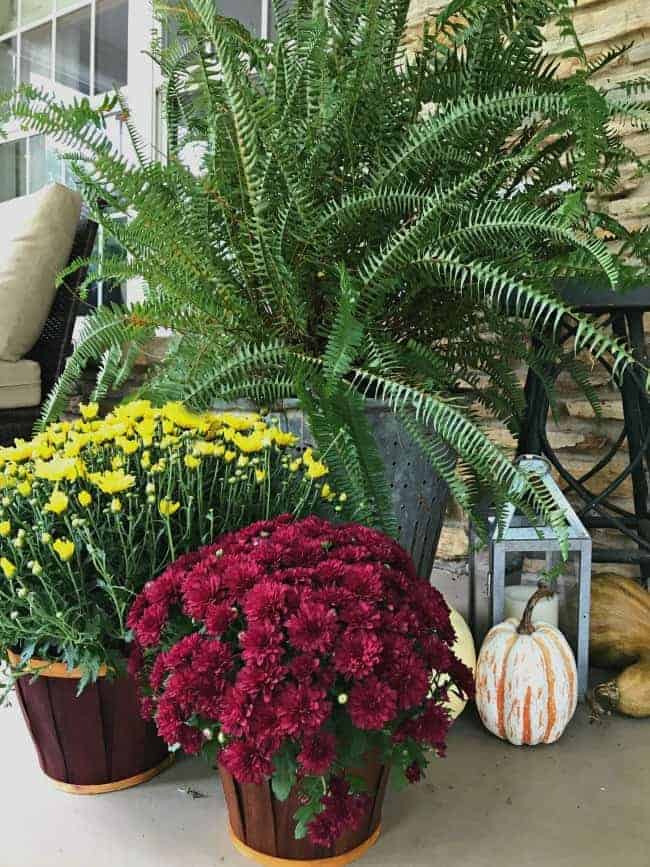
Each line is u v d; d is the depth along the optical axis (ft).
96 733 2.87
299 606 2.20
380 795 2.56
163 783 3.06
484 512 3.73
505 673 3.32
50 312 5.93
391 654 2.20
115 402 6.01
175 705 2.24
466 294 3.32
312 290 3.36
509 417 3.84
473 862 2.53
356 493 2.89
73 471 2.66
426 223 2.88
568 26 3.03
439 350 3.62
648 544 4.11
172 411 3.01
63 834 2.70
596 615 4.00
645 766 3.18
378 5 3.13
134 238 3.26
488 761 3.24
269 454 3.28
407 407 3.32
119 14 8.33
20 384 5.64
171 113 3.63
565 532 2.65
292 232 3.07
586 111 2.66
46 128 3.00
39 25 9.18
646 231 3.54
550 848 2.62
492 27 3.16
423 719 2.27
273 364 3.01
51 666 2.74
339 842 2.46
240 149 2.77
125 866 2.51
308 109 3.22
